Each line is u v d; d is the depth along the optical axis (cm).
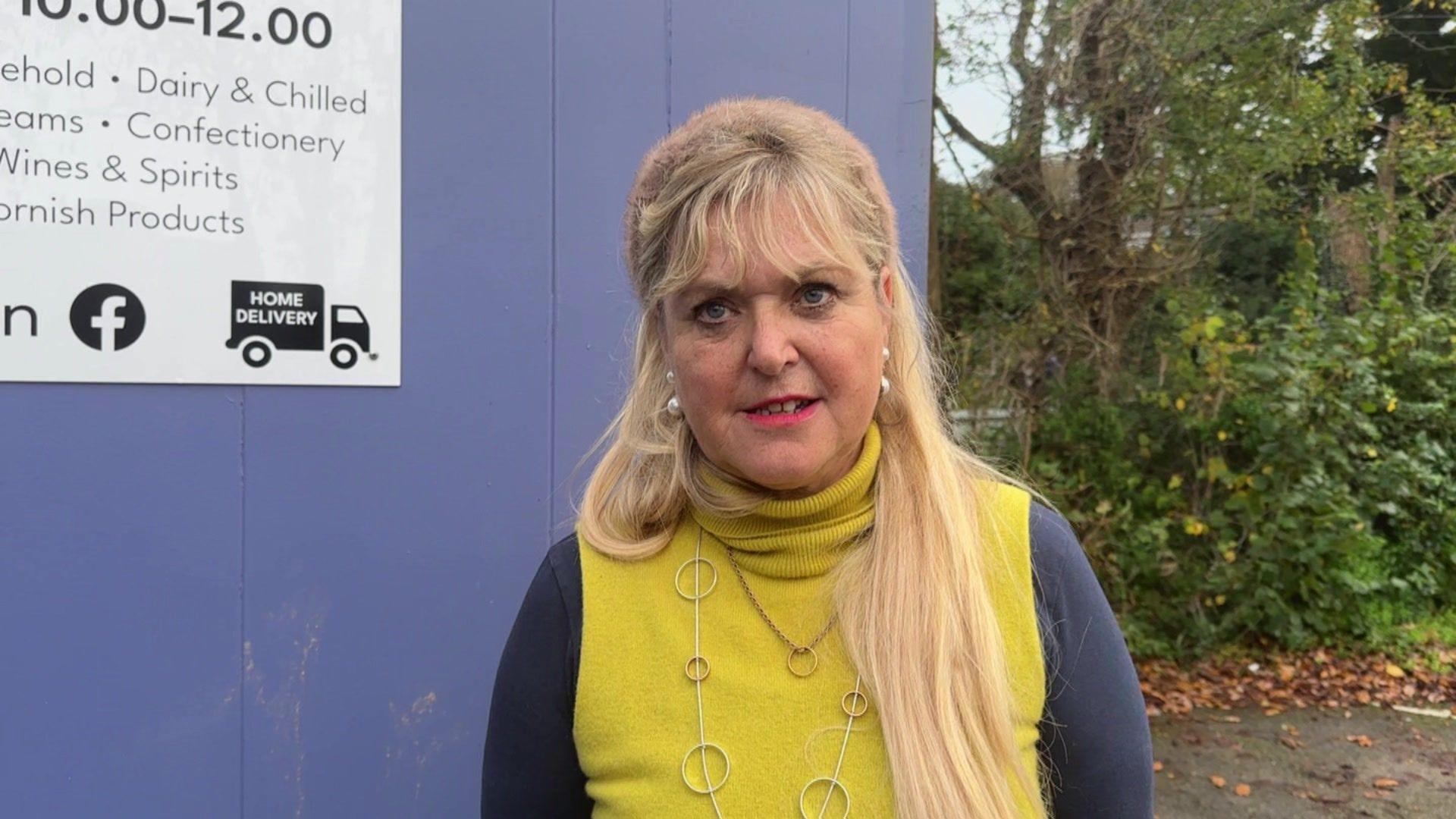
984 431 512
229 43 146
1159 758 375
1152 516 495
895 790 87
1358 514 475
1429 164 522
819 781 89
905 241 188
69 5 138
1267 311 521
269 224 148
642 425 106
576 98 166
